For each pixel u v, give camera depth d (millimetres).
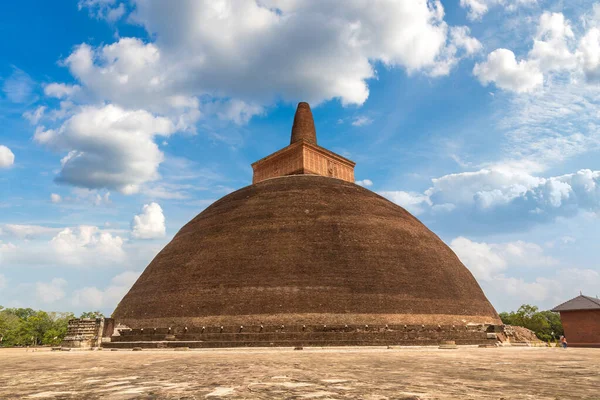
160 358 18891
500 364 14016
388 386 8039
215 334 30141
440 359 16797
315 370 11781
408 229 39781
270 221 37594
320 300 31141
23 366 14586
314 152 50375
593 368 12445
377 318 30625
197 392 7367
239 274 33344
